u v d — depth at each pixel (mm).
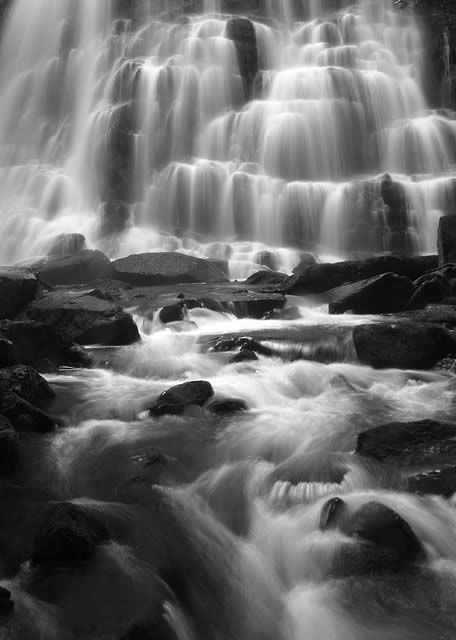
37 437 10586
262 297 19547
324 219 30891
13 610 6641
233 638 6812
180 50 38844
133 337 15617
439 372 13750
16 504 8641
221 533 8211
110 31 43938
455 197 30297
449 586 7363
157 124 35844
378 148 35219
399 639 6684
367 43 40156
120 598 6918
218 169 32688
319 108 34594
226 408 11445
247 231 31734
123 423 11211
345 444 10062
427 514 8289
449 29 41094
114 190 35000
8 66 44969
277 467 9320
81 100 40031
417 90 37594
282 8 46156
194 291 21609
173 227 32719
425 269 21203
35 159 39000
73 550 7387
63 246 28625
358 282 19812
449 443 9430
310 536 8000
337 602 7199
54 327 14594
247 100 38031
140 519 8289
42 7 45312
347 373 13609
